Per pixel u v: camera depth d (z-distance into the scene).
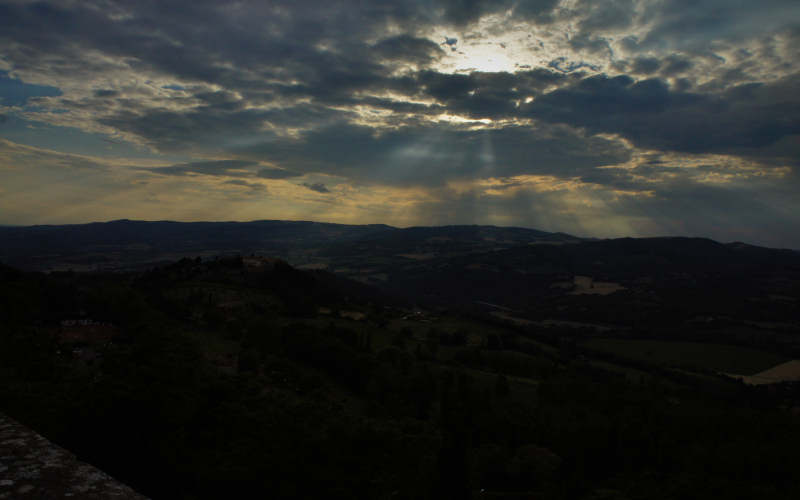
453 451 41.94
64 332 71.31
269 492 36.06
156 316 89.25
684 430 74.12
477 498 45.94
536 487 53.66
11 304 74.94
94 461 31.95
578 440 66.56
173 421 39.62
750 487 57.19
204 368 63.28
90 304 88.81
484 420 66.56
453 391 74.75
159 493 32.38
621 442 67.69
